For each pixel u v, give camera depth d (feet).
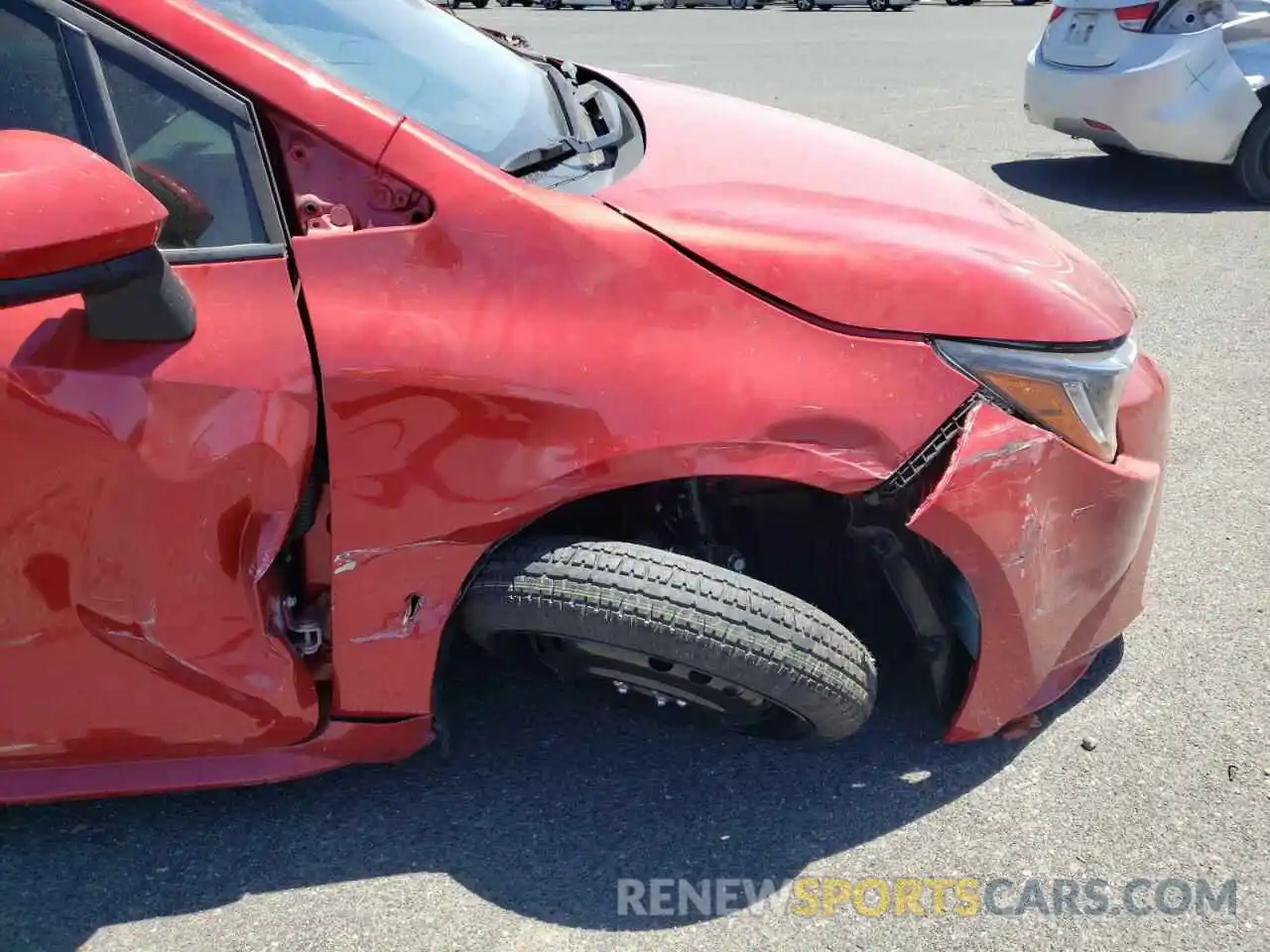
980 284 6.77
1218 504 11.22
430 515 6.24
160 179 6.10
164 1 6.12
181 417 5.83
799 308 6.46
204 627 6.29
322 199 6.16
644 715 7.57
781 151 7.93
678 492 7.09
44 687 6.41
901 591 7.32
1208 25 20.08
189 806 7.52
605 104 8.48
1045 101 22.08
